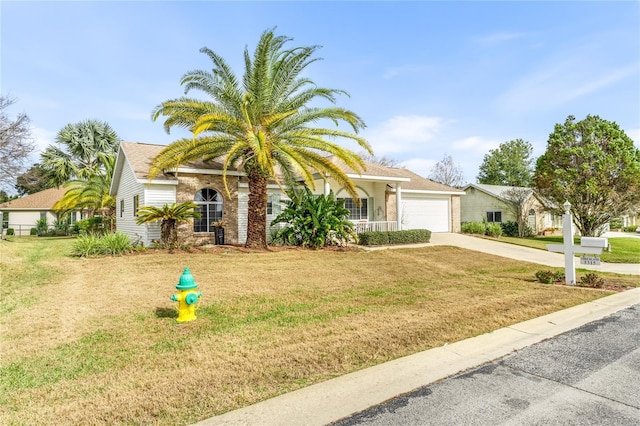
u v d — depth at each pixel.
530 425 2.86
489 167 47.38
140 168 15.07
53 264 10.73
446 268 12.10
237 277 9.41
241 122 12.80
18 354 4.53
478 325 5.67
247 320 5.99
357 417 2.98
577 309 6.75
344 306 6.95
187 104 12.26
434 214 23.83
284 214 15.24
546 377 3.79
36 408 3.21
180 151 13.02
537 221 28.67
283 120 13.17
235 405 3.20
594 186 21.36
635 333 5.35
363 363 4.18
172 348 4.71
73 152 29.55
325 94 13.27
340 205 15.72
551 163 23.42
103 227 21.56
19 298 7.23
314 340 5.00
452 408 3.13
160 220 14.53
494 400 3.28
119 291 7.80
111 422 2.96
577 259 15.00
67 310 6.47
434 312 6.49
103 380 3.77
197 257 11.97
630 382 3.67
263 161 11.66
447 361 4.23
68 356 4.46
